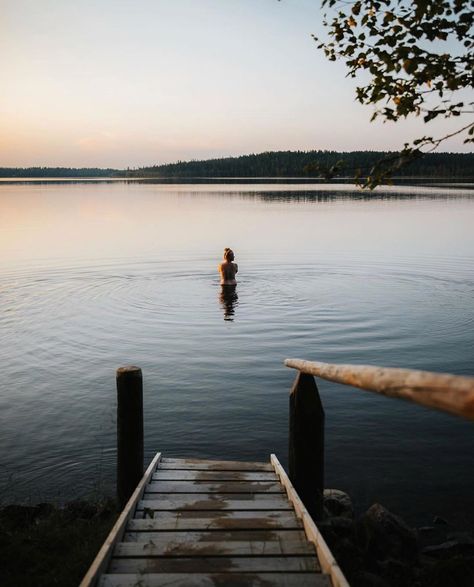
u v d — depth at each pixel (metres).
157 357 12.98
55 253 28.11
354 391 10.91
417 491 7.60
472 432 9.16
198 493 6.21
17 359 12.94
